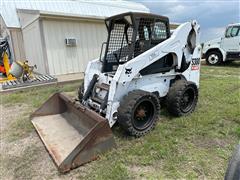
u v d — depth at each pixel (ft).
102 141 8.75
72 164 8.16
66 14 25.11
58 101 13.04
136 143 9.97
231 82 22.45
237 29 35.73
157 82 12.14
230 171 5.49
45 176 8.04
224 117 12.64
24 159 9.21
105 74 11.60
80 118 11.11
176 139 10.13
